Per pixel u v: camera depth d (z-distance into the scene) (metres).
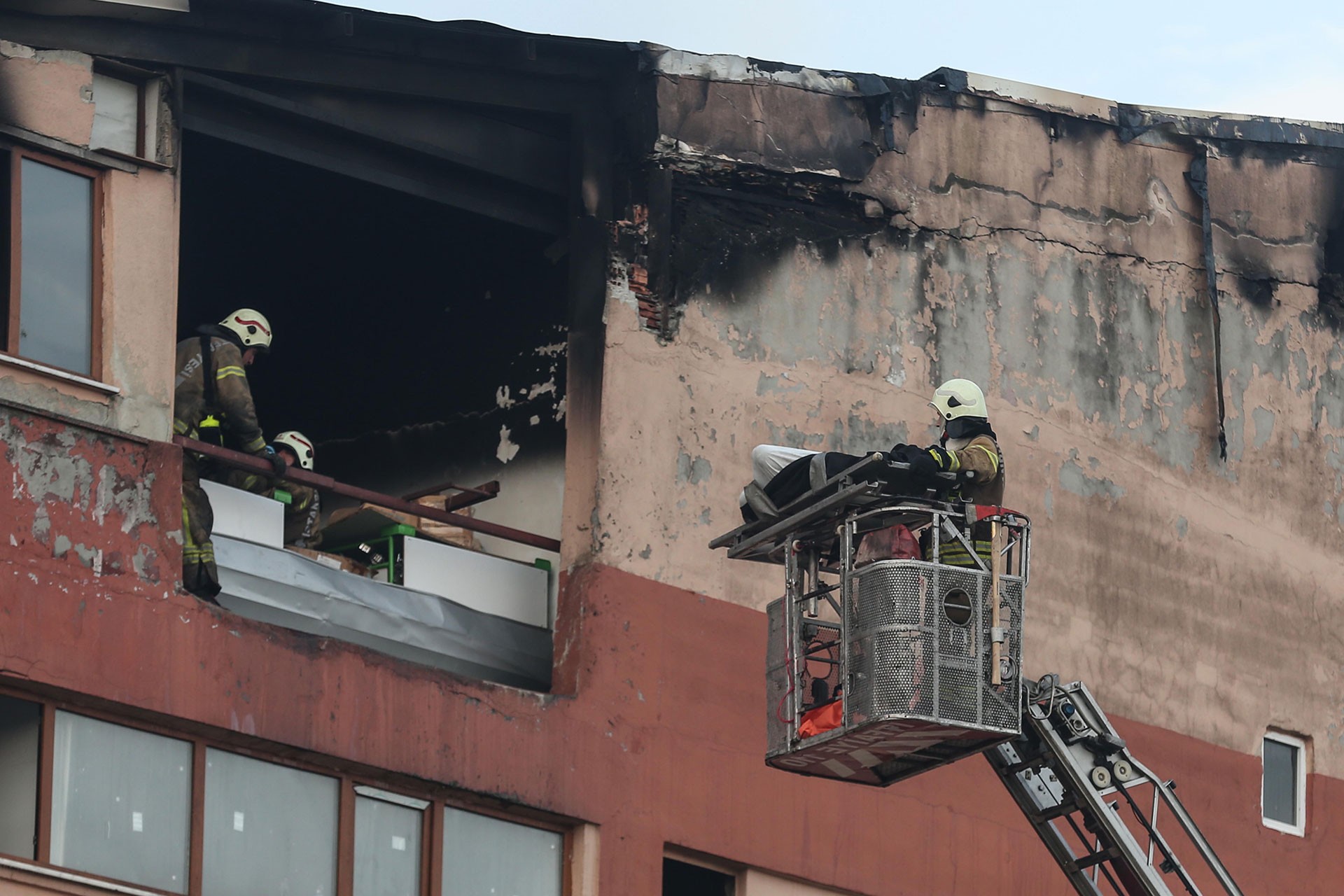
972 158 54.84
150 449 41.19
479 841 44.22
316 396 52.88
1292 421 58.94
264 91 44.84
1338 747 57.34
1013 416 53.97
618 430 47.81
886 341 52.31
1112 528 54.97
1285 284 59.53
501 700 44.62
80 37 42.25
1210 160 58.84
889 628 36.72
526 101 48.34
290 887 41.59
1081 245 56.19
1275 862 55.31
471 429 50.34
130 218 42.16
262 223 51.19
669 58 49.97
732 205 50.97
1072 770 40.09
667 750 46.53
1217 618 56.12
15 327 40.56
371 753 42.59
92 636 39.66
